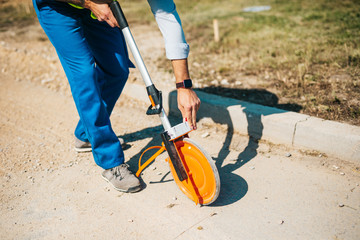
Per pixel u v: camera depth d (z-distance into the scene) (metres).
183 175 2.18
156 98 2.15
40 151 3.20
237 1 9.52
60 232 2.16
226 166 2.73
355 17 6.18
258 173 2.59
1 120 3.95
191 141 2.10
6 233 2.18
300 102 3.33
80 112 2.41
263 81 3.97
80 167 2.89
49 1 2.18
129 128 3.54
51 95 4.65
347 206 2.17
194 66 4.75
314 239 1.94
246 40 5.60
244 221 2.12
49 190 2.60
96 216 2.29
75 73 2.32
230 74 4.32
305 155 2.73
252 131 3.08
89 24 2.45
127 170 2.55
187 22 7.49
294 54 4.57
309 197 2.28
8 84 5.18
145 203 2.38
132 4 10.52
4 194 2.58
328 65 4.11
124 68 2.72
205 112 3.43
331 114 3.01
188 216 2.21
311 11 7.17
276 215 2.15
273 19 6.81
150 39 6.44
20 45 6.50
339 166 2.55
